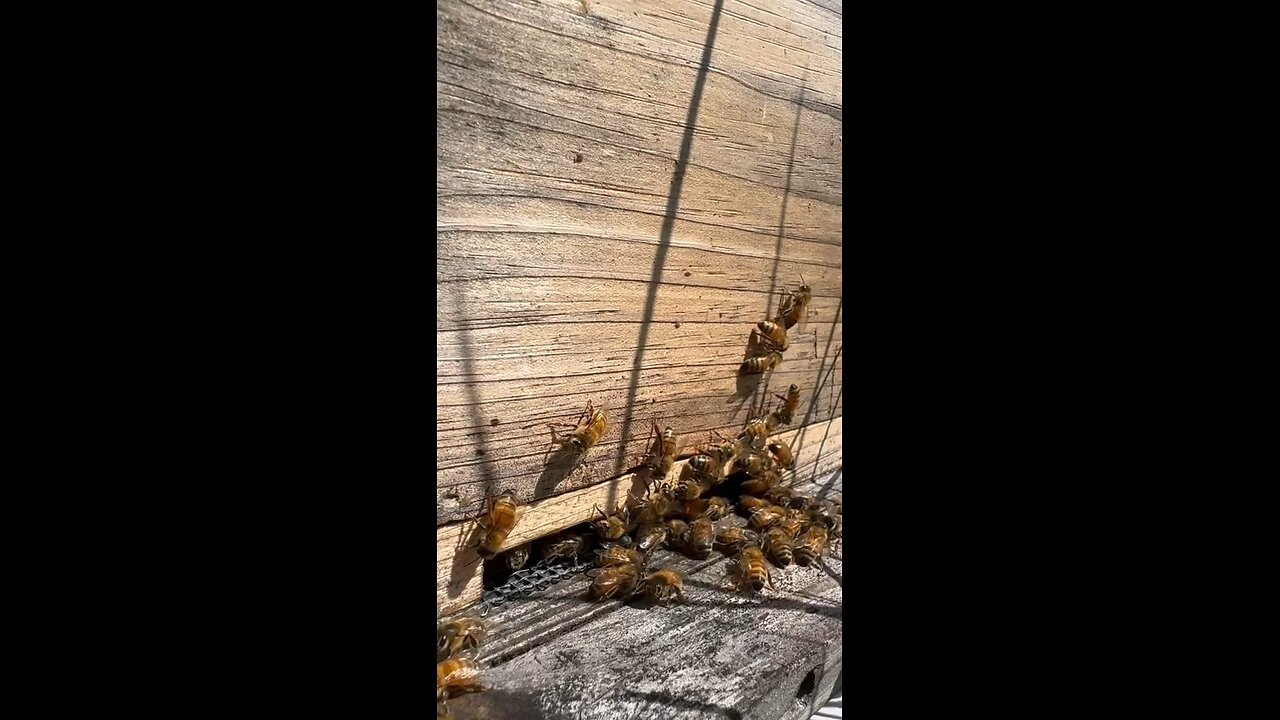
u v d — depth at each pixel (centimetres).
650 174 20
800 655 16
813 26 26
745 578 20
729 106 22
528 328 18
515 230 17
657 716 14
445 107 15
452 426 16
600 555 20
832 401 32
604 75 18
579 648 16
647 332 21
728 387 24
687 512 24
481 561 17
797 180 26
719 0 22
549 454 18
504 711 14
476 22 16
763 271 25
